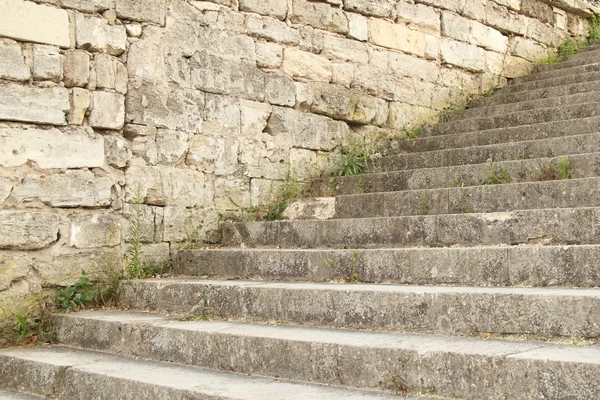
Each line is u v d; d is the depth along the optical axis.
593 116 7.67
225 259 6.31
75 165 6.25
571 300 3.68
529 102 9.09
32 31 6.07
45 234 5.98
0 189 5.79
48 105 6.10
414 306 4.27
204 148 7.29
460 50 10.56
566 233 5.04
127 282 6.18
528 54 11.84
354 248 6.12
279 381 4.00
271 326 4.69
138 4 6.85
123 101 6.64
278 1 8.19
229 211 7.46
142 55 6.83
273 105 8.01
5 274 5.75
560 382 3.11
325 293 4.68
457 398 3.44
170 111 7.02
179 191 7.03
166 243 6.88
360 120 8.98
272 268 5.91
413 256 5.02
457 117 9.88
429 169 7.18
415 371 3.59
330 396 3.56
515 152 7.19
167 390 3.88
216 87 7.45
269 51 8.03
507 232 5.33
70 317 5.58
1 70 5.86
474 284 4.72
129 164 6.68
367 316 4.46
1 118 5.84
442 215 5.68
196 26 7.34
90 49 6.46
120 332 5.08
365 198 6.97
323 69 8.62
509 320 3.89
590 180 5.55
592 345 3.54
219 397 3.63
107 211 6.46
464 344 3.71
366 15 9.25
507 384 3.28
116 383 4.18
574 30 13.05
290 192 7.98
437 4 10.25
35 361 4.84
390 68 9.48
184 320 5.15
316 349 3.96
